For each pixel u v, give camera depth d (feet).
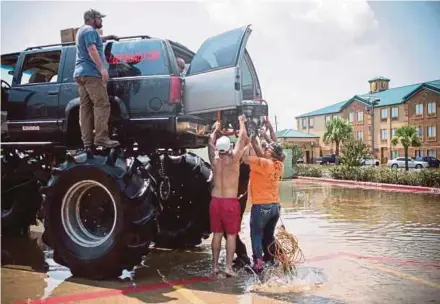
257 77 19.40
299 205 31.22
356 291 12.56
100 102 14.79
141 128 15.53
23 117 17.21
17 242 20.65
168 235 19.12
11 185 20.59
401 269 14.88
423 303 11.57
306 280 13.62
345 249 17.74
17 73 17.72
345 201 33.30
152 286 13.43
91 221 15.12
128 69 15.84
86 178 14.44
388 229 21.99
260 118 17.01
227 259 14.51
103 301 12.04
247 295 12.38
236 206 14.51
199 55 15.69
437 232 21.21
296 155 56.03
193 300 12.01
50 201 14.83
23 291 13.01
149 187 14.37
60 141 17.15
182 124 15.28
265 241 15.19
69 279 14.35
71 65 16.76
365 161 48.32
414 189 41.09
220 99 14.89
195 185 18.98
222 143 14.42
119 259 14.06
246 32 15.12
